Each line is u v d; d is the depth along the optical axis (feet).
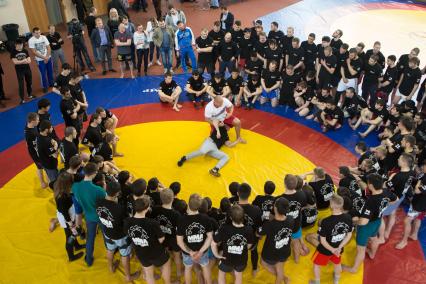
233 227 16.98
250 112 37.63
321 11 74.18
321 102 34.91
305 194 20.59
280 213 17.37
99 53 45.14
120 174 21.11
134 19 67.26
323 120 34.71
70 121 29.94
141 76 45.29
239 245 17.15
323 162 30.48
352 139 33.55
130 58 43.80
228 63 42.37
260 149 31.81
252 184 27.86
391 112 32.32
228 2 79.00
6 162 30.35
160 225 18.92
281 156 31.01
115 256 22.16
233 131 34.40
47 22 61.82
